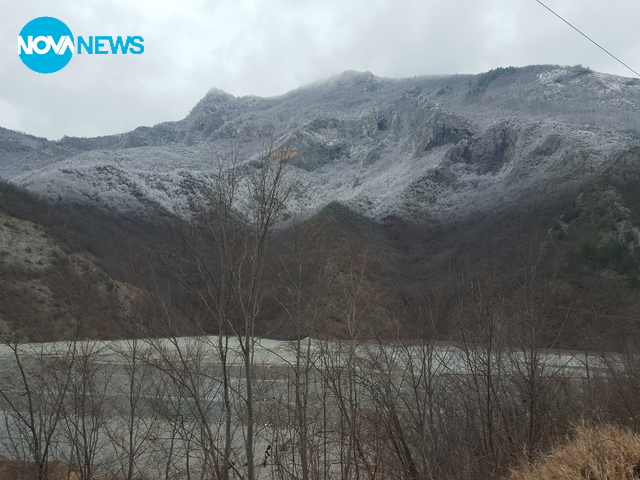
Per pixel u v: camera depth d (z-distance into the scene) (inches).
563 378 601.0
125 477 547.2
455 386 562.9
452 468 489.7
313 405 534.3
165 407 565.9
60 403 532.4
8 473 548.4
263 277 443.5
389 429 485.4
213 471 438.3
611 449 275.0
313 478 466.9
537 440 493.0
